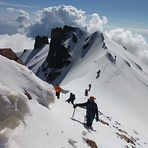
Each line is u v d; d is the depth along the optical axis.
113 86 73.19
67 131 8.60
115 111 40.56
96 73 79.94
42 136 6.80
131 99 69.38
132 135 22.09
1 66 9.63
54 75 161.50
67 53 164.62
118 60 107.06
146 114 58.16
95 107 12.22
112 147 10.37
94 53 142.12
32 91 9.88
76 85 55.53
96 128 12.95
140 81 97.62
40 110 8.67
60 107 13.48
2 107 4.64
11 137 5.52
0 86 4.95
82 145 8.30
